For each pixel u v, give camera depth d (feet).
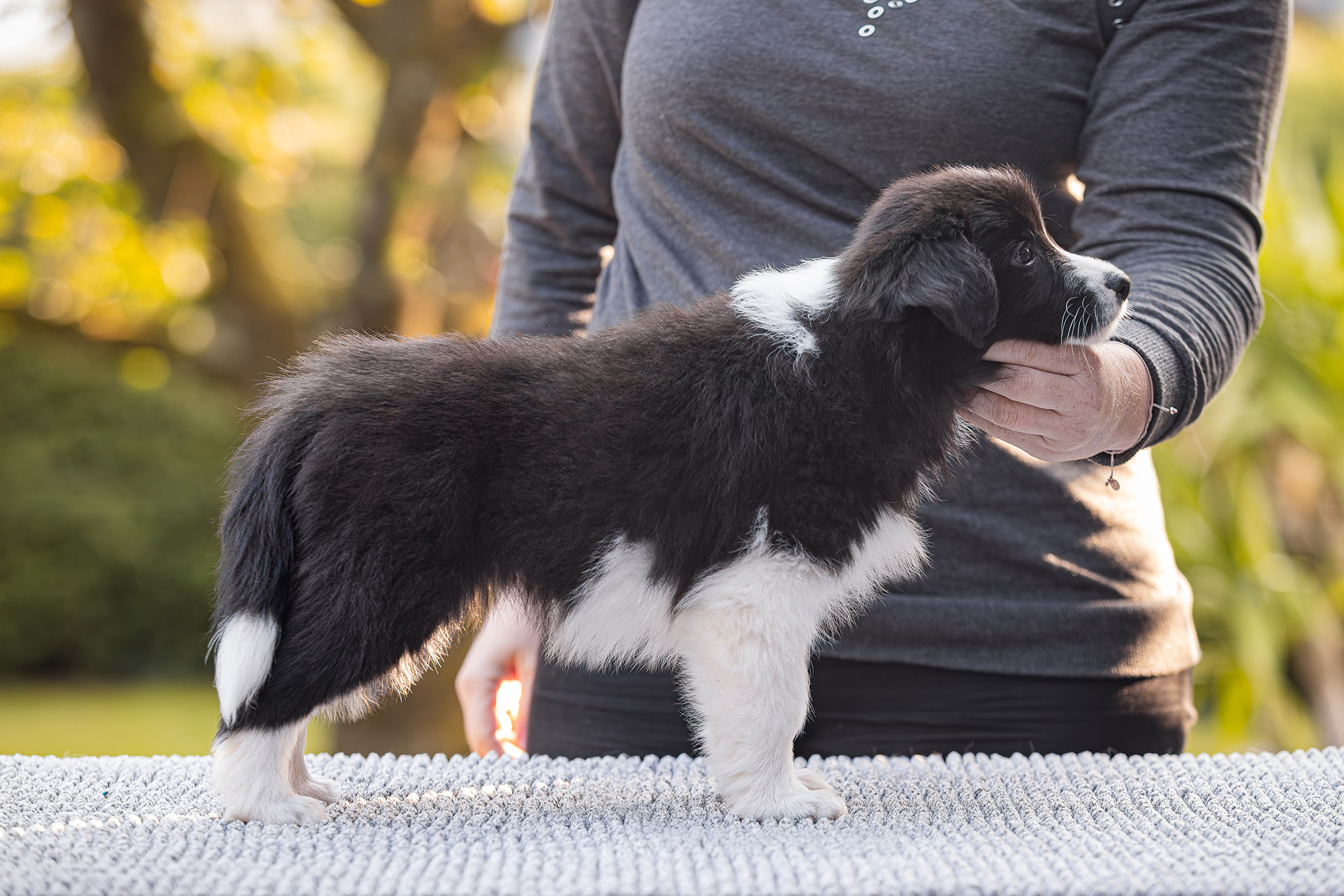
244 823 6.42
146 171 21.75
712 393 6.92
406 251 22.95
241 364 22.77
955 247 6.93
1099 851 5.77
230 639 6.58
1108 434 7.09
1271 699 19.97
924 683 8.58
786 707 6.81
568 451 6.86
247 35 23.79
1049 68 8.14
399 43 21.42
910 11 8.28
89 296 23.56
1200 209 7.85
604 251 10.21
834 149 8.40
